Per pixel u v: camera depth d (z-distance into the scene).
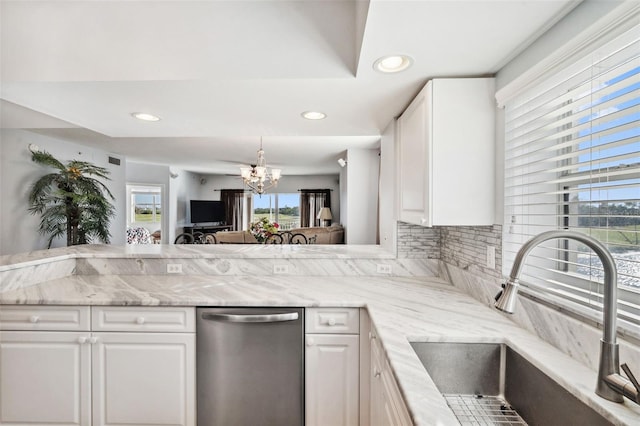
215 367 1.61
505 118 1.33
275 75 1.42
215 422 1.62
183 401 1.61
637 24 0.73
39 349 1.60
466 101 1.42
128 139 4.37
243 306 1.60
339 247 2.60
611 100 0.83
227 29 1.43
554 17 1.00
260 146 4.84
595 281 0.94
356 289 1.82
